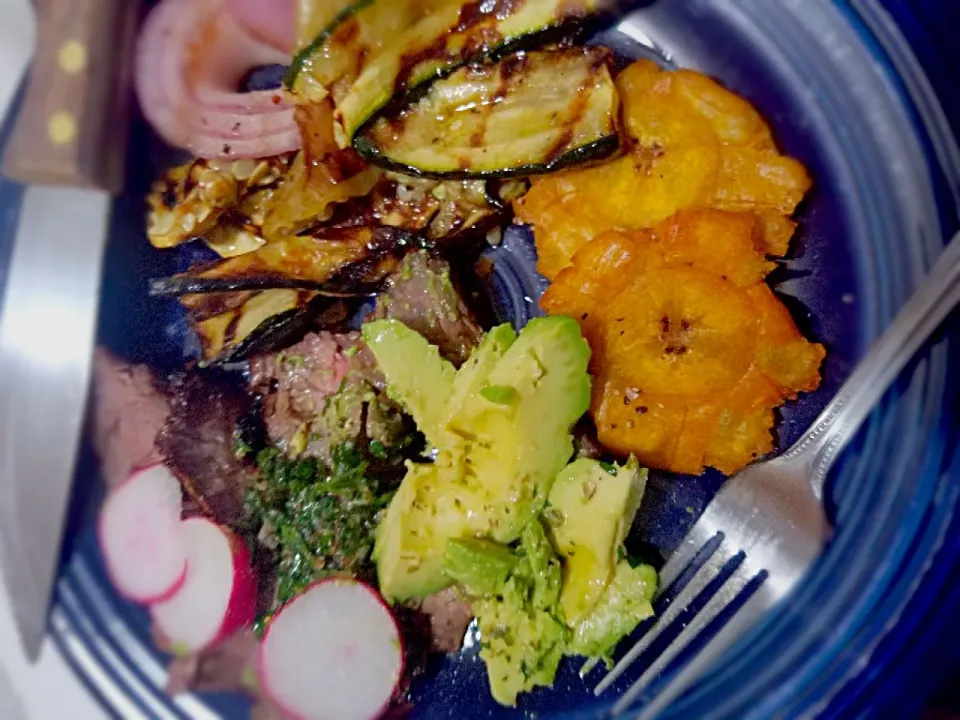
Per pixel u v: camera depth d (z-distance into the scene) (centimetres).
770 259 18
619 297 19
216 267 20
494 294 21
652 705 17
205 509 19
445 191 20
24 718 18
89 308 19
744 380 18
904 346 16
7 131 19
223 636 18
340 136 19
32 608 18
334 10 17
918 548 15
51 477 19
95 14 18
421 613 18
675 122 18
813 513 17
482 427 18
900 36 16
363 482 19
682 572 17
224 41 19
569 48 18
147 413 20
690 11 19
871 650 15
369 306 21
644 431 18
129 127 19
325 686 18
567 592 18
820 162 18
